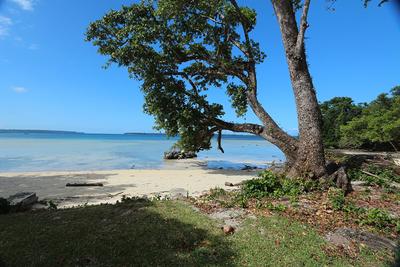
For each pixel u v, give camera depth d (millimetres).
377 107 60406
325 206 9430
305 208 9289
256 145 95312
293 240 7039
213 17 19750
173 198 11094
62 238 6812
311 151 12828
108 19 20000
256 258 6234
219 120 20531
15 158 37969
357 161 17703
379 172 15781
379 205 9984
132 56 19641
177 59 20781
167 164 33719
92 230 7219
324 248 6754
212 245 6719
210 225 7742
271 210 9086
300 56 13156
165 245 6590
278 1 13672
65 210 9078
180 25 20406
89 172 25094
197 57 20969
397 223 7988
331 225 7996
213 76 21656
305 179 12500
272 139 16719
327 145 68500
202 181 20344
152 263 5918
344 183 12000
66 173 24312
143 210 8695
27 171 26016
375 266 6109
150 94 20797
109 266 5805
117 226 7441
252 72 18250
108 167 30016
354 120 60375
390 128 47031
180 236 6969
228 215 8617
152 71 20016
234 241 6922
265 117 17328
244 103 20219
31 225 7645
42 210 9430
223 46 20109
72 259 5977
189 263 5961
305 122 13055
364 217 8492
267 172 12945
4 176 22578
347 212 9000
